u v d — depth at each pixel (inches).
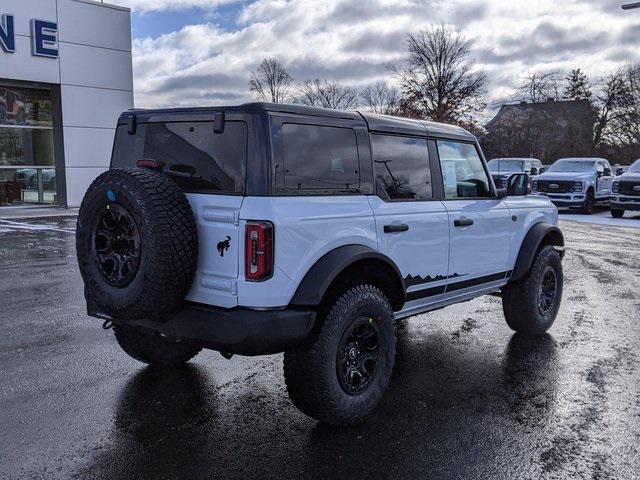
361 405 151.6
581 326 252.2
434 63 1627.7
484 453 139.6
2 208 721.6
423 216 176.7
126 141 167.5
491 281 213.6
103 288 142.8
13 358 202.7
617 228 655.1
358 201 157.6
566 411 163.9
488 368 199.0
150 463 133.6
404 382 185.8
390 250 164.9
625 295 312.0
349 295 148.3
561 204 818.8
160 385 180.5
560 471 131.4
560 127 1902.1
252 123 138.5
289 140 142.1
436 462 135.3
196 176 147.3
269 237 133.6
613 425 155.0
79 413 159.3
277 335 135.6
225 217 136.6
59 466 131.3
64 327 241.0
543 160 1831.9
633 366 200.8
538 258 232.2
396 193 172.6
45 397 169.5
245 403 168.2
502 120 1843.0
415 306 183.3
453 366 200.8
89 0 749.9
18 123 729.6
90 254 144.8
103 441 143.6
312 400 144.7
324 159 150.3
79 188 767.1
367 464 134.3
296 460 135.9
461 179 201.6
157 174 142.3
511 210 220.5
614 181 762.8
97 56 765.3
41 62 711.1
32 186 749.3
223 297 138.3
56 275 346.9
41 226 577.6
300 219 139.1
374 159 165.8
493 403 169.5
